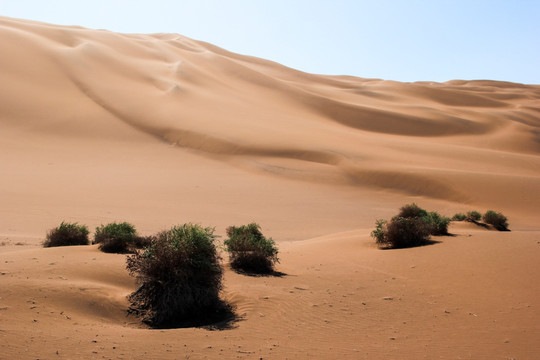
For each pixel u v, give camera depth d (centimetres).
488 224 2516
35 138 5862
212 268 876
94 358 584
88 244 1719
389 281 1123
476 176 4409
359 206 3800
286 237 2508
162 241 892
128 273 1088
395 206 3866
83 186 3978
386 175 4638
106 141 6012
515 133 9019
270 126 6606
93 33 11094
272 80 10731
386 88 14150
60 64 8425
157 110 6962
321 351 640
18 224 2516
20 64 8012
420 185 4394
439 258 1338
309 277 1183
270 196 4016
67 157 5250
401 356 619
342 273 1234
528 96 15375
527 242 1473
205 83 9206
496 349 639
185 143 5975
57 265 1091
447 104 12912
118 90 7700
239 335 714
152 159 5381
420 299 945
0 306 754
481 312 832
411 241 1656
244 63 15938
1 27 9494
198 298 854
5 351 580
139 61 9762
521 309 835
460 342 674
